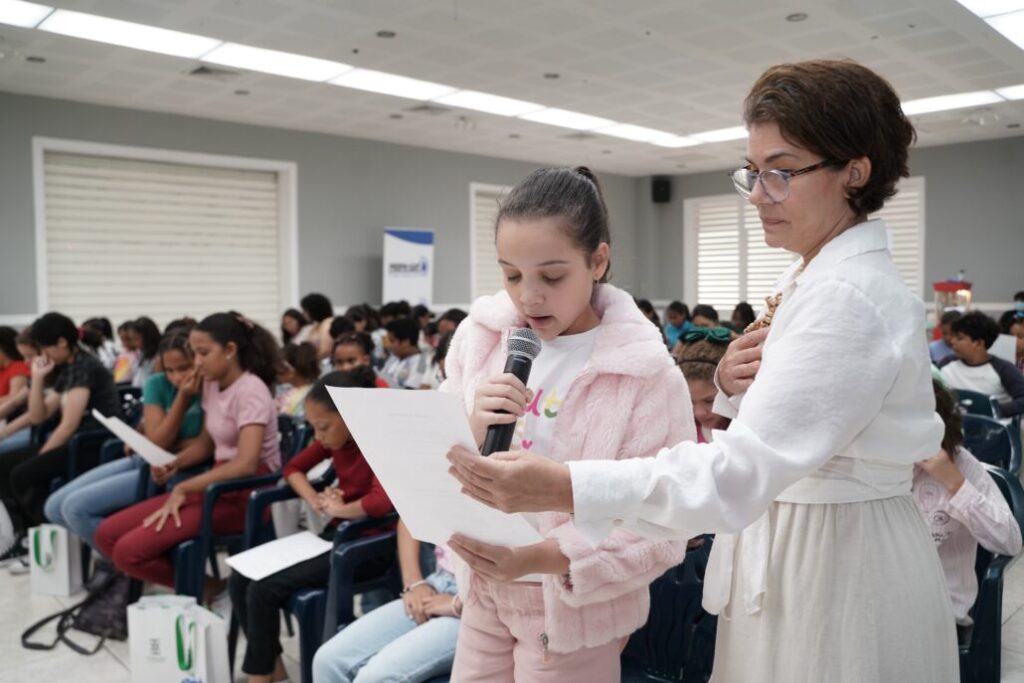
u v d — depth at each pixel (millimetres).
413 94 7090
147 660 2215
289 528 2625
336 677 1696
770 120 817
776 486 732
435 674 1570
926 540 875
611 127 8594
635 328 1050
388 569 2246
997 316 9281
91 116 7203
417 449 833
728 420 1646
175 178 7910
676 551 1043
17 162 6840
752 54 5945
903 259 9984
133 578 2826
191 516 2615
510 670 1104
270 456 2846
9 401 4562
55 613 2963
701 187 11852
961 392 3416
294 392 4043
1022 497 1816
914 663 830
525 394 920
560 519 1031
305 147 8617
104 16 5031
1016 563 3188
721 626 962
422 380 4840
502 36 5496
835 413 744
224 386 2791
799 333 776
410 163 9484
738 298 11602
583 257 962
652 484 737
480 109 7684
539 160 10656
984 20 5254
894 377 773
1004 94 7203
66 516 3008
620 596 1044
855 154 805
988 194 9312
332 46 5672
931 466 1675
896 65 6246
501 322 1109
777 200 831
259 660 2160
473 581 1090
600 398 1034
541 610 1031
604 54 5926
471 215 10055
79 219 7332
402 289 9117
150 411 3131
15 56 5797
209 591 2943
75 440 3637
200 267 8133
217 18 5090
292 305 8578
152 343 5055
